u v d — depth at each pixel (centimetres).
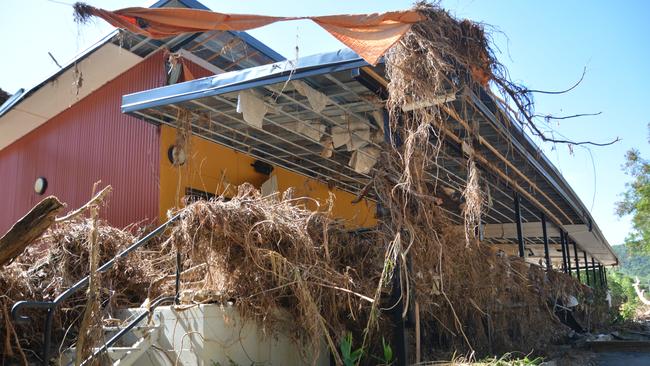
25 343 598
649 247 3441
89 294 474
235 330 584
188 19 627
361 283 665
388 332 657
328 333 605
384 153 692
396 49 611
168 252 746
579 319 1513
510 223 1598
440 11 610
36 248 698
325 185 1285
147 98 828
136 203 1004
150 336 576
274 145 1019
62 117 1189
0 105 1394
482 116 743
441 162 882
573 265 2533
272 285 607
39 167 1210
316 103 734
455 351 712
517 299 981
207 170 1039
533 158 945
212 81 767
